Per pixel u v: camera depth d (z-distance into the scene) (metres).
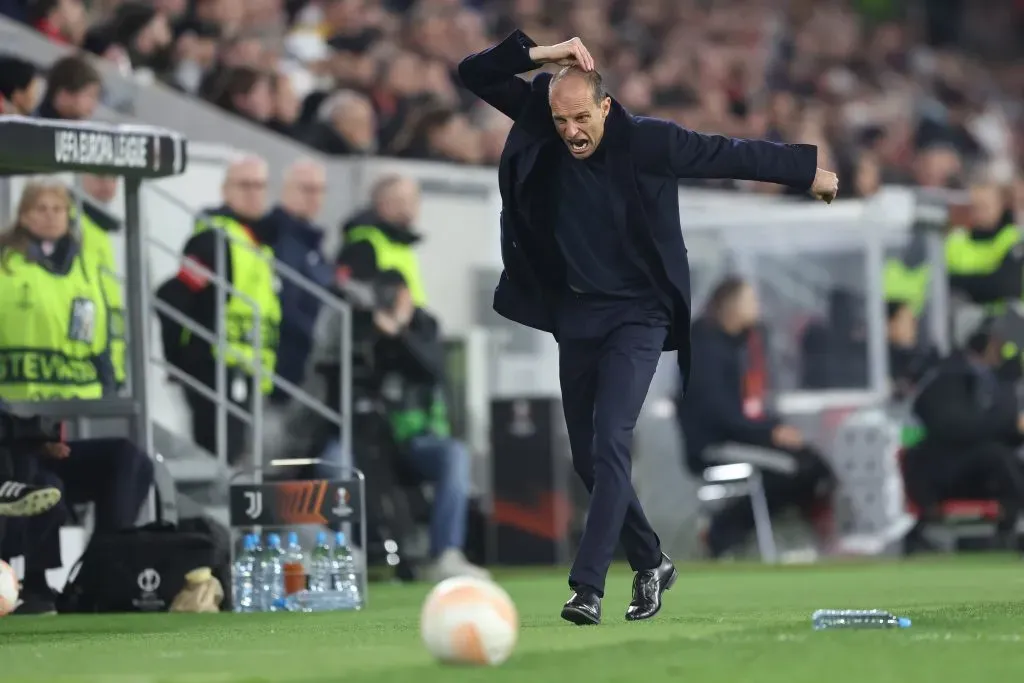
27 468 33.88
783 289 60.12
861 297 59.53
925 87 111.31
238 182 45.59
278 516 34.78
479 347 53.72
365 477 45.66
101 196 43.00
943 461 57.00
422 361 46.94
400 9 76.81
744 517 55.72
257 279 45.09
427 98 61.91
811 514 56.16
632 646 21.61
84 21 50.31
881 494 56.62
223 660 21.92
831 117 89.06
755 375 57.44
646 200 24.84
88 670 21.00
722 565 52.84
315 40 67.31
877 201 59.69
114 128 35.72
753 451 55.34
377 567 45.78
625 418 24.94
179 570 34.75
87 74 41.78
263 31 63.50
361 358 46.31
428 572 46.19
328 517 34.88
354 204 55.28
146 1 56.81
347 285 46.91
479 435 53.56
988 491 57.16
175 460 41.62
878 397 58.78
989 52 127.06
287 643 24.98
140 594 34.53
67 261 37.66
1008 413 56.94
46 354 37.12
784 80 96.62
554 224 25.16
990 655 19.81
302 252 46.50
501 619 19.48
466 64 24.95
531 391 56.59
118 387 40.53
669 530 55.69
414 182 48.62
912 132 97.69
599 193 24.92
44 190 37.16
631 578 45.81
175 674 20.08
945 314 61.19
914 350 60.81
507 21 80.25
